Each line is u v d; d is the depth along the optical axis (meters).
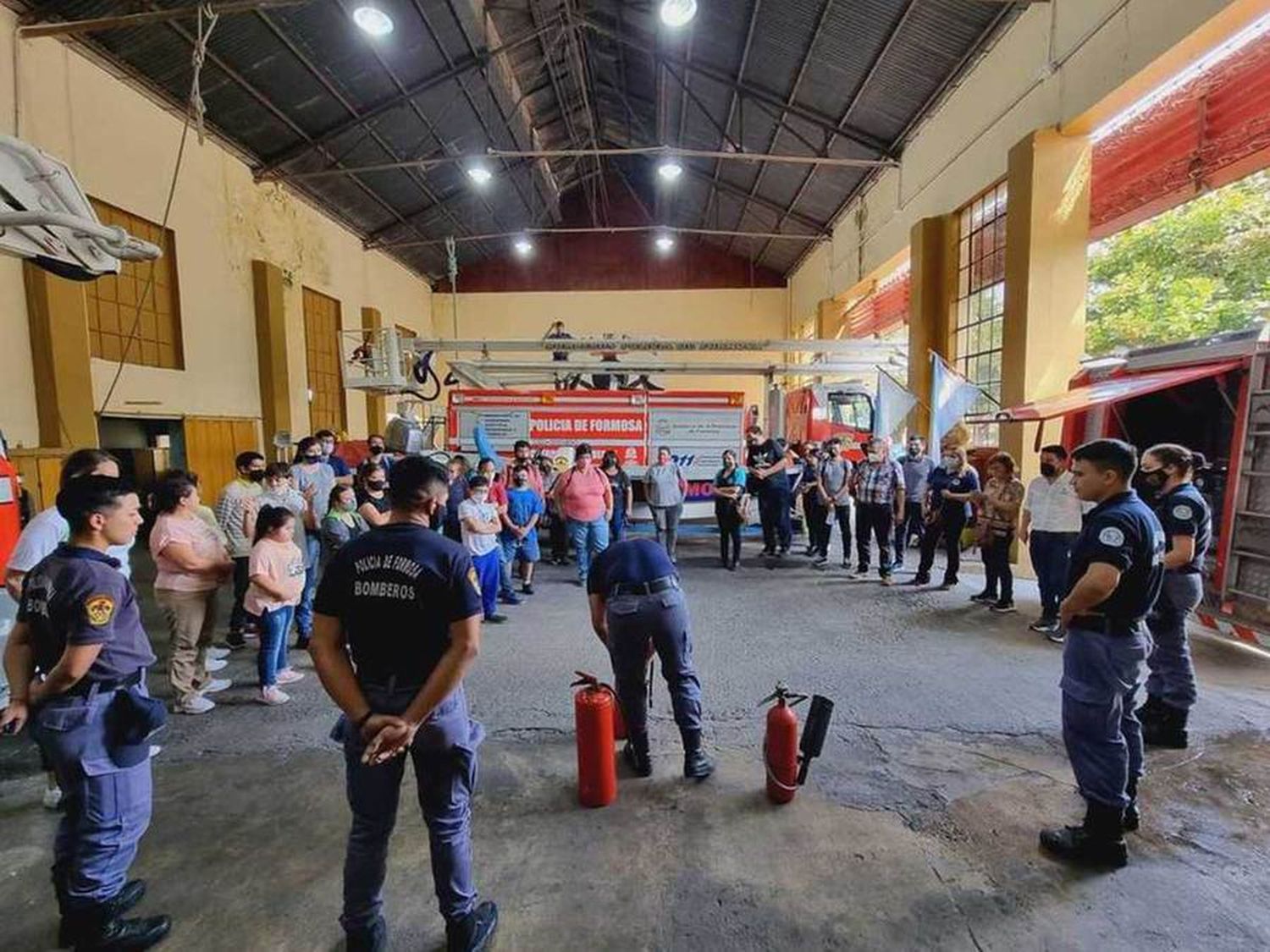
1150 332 11.87
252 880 2.33
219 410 10.32
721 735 3.44
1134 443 5.60
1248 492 4.43
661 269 19.09
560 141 15.95
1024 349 6.76
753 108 11.10
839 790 2.88
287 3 6.31
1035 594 6.32
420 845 2.53
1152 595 2.30
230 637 4.93
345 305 14.38
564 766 3.13
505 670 4.40
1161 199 6.26
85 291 7.75
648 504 8.40
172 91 8.92
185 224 9.56
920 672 4.29
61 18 7.13
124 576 2.04
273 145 10.85
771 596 6.30
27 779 3.00
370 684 1.82
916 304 9.27
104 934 1.98
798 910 2.17
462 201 15.29
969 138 8.26
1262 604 4.30
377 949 1.94
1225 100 5.36
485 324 19.34
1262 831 2.55
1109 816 2.33
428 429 10.56
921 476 7.41
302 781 3.02
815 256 15.98
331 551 4.85
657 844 2.52
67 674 1.85
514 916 2.15
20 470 6.24
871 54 8.61
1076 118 6.27
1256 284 10.97
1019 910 2.15
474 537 5.37
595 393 8.81
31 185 3.07
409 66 10.26
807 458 8.98
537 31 10.64
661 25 9.81
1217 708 3.65
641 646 2.92
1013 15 7.16
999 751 3.23
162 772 3.10
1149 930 2.06
